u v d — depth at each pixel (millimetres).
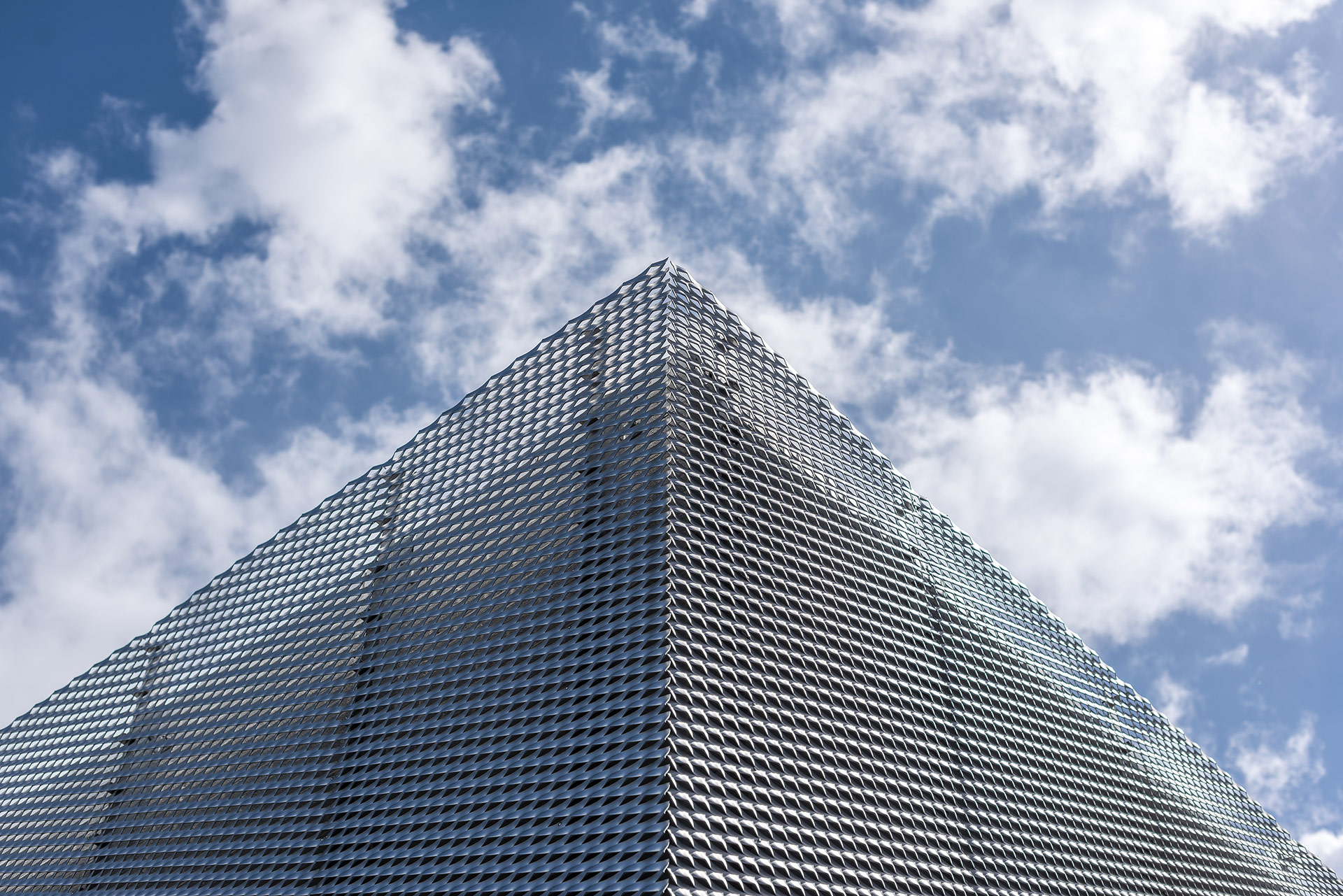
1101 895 124938
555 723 97125
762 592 111938
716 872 80062
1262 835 170000
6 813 140125
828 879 88750
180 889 111312
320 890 97625
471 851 90125
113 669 152625
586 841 83625
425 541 134000
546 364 142375
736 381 135375
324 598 137750
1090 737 153625
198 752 129625
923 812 107438
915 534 149875
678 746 87500
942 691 128625
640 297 137625
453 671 113000
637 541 109938
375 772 107812
